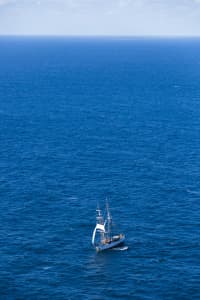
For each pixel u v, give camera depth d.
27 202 151.75
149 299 103.25
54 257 119.06
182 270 113.75
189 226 136.00
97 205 149.50
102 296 104.12
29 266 115.06
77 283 108.62
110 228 133.38
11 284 107.88
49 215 142.75
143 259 118.38
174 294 105.00
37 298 103.31
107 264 116.00
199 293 105.50
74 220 139.38
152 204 150.62
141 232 132.00
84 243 126.00
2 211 145.00
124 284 108.38
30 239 128.00
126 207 148.50
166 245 125.19
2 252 121.19
